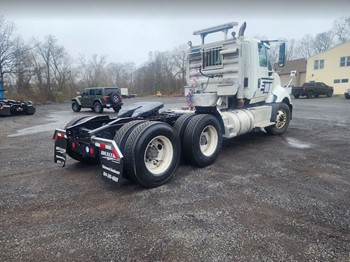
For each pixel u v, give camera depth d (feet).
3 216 9.10
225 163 15.16
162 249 7.15
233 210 9.30
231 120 16.94
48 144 21.38
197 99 18.98
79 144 13.25
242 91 17.85
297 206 9.52
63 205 9.93
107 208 9.64
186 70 21.26
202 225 8.34
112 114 49.01
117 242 7.50
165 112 17.42
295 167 14.15
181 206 9.70
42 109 66.85
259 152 17.54
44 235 7.90
